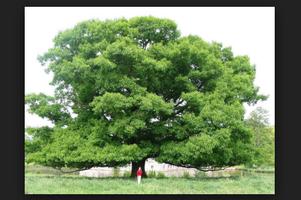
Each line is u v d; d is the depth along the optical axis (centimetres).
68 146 4325
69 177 4419
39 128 4616
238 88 4594
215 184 3975
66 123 4569
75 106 4675
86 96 4553
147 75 4388
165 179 4244
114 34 4444
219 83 4456
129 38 4291
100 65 4116
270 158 6162
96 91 4462
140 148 4419
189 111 4559
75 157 4238
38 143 4553
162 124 4491
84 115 4559
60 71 4353
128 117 4281
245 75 4709
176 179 4259
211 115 4234
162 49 4369
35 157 4350
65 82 4541
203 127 4278
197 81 4591
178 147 4294
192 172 5200
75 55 4516
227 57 5053
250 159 4634
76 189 3725
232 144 4534
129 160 4275
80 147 4297
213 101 4312
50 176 4509
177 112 4600
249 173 5188
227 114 4275
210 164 4625
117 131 4272
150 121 4497
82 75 4316
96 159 4200
